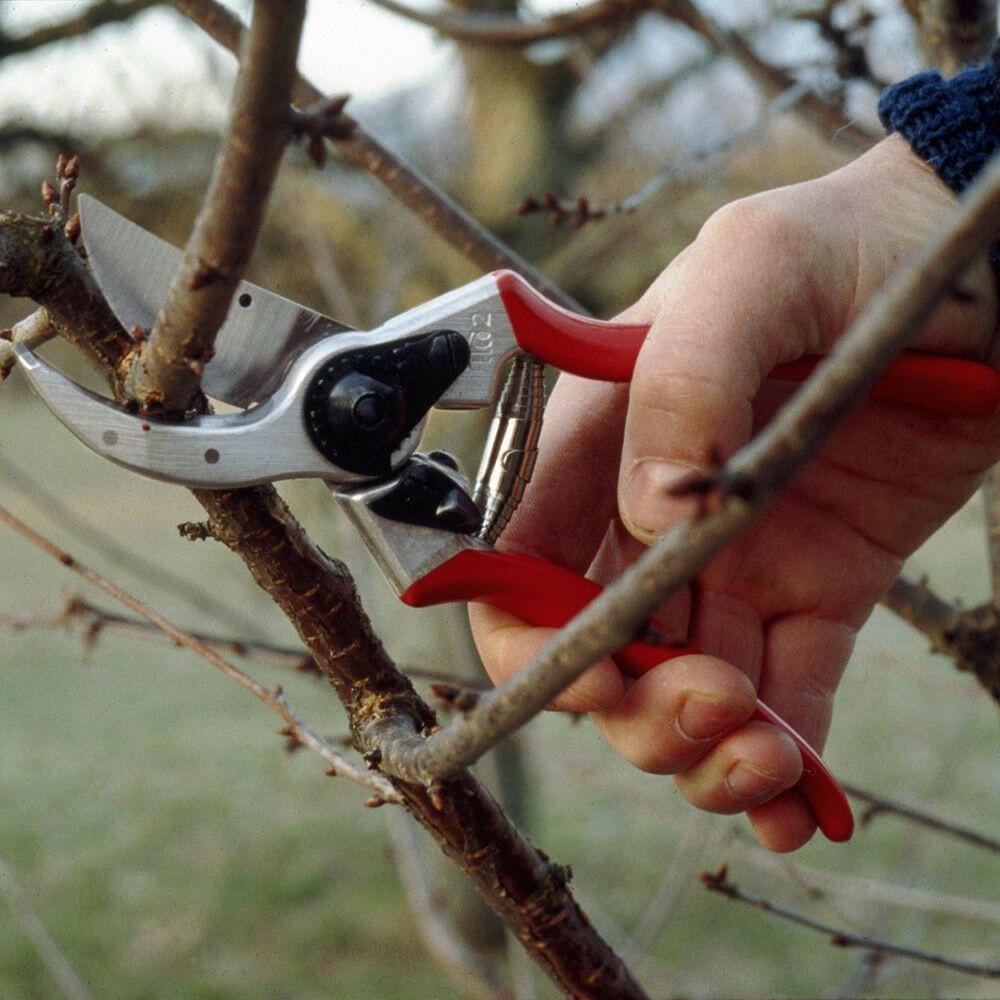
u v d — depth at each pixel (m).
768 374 1.09
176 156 2.81
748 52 1.95
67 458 10.98
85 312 0.88
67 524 2.34
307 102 1.56
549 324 1.11
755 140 2.44
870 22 1.78
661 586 0.58
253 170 0.64
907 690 6.29
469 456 3.97
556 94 3.80
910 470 1.30
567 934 1.05
